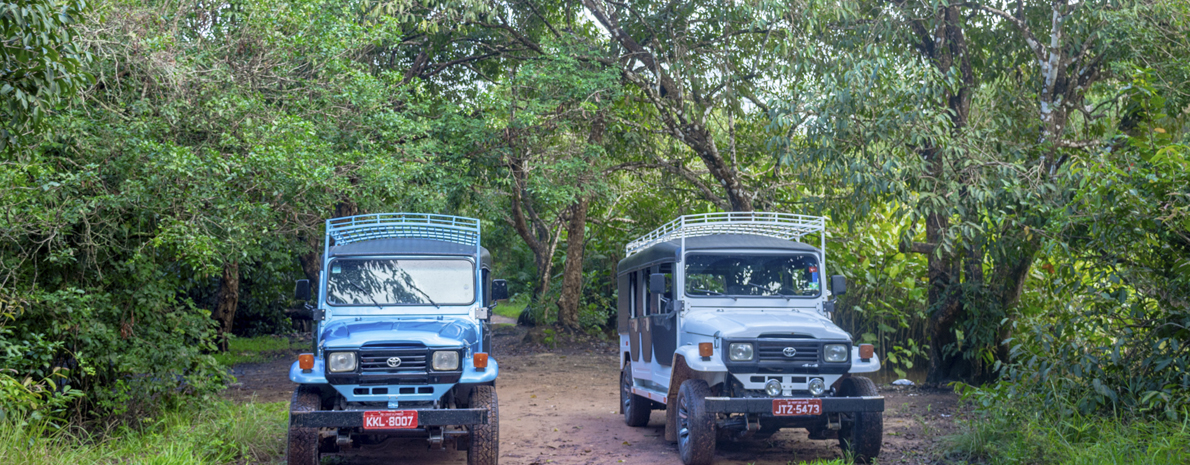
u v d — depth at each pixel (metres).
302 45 10.58
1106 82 14.29
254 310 27.09
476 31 18.95
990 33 14.84
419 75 18.69
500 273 37.62
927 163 12.14
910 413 10.99
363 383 6.95
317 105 11.34
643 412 10.10
